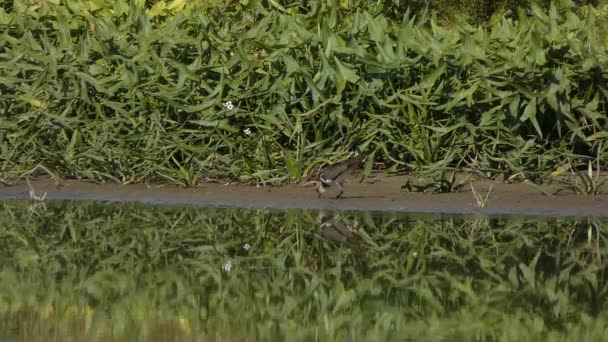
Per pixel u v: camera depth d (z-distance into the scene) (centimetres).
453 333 1898
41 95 3500
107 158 3334
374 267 2395
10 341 1839
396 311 2053
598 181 3164
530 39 3325
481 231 2702
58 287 2234
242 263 2445
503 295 2162
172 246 2603
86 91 3428
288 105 3362
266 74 3391
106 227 2800
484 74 3284
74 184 3328
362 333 1906
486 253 2498
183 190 3225
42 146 3397
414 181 3228
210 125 3316
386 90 3381
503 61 3350
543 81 3291
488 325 1953
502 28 3569
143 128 3372
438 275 2317
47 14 3778
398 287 2231
